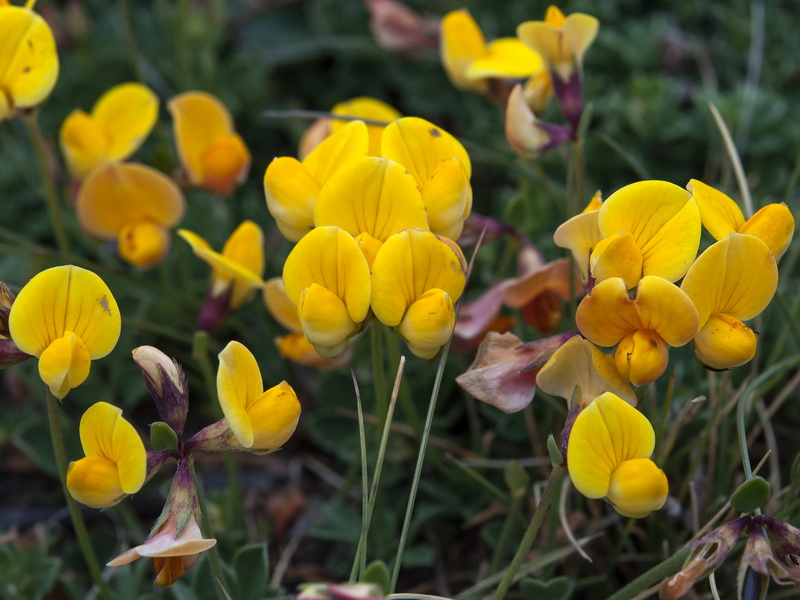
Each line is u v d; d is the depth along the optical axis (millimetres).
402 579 198
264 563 174
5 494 210
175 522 146
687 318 144
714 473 189
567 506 187
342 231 148
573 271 176
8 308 151
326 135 196
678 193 150
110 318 150
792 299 204
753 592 148
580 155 178
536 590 173
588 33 176
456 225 157
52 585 185
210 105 207
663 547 183
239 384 147
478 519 194
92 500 146
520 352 158
